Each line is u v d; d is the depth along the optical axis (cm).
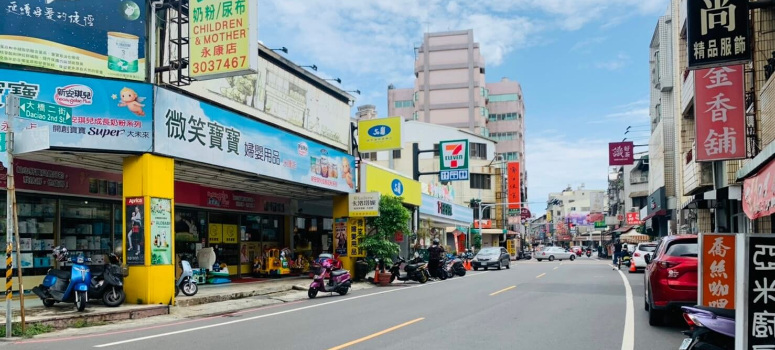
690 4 1237
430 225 4028
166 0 1457
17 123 1164
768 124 1324
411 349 852
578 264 4372
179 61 1415
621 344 898
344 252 2336
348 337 960
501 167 6788
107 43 1335
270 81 1959
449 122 8362
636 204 6425
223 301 1565
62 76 1254
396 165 6028
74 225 1588
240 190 2216
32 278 1466
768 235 465
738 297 471
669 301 1023
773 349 456
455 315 1242
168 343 908
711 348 571
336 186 2238
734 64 1205
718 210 2325
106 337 977
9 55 1227
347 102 2558
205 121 1492
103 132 1276
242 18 1383
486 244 6456
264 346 878
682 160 2653
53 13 1282
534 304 1448
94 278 1270
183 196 1922
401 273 2353
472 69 8406
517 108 8875
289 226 2586
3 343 912
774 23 1493
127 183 1328
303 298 1708
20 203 1452
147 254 1305
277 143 1831
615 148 4391
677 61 3234
